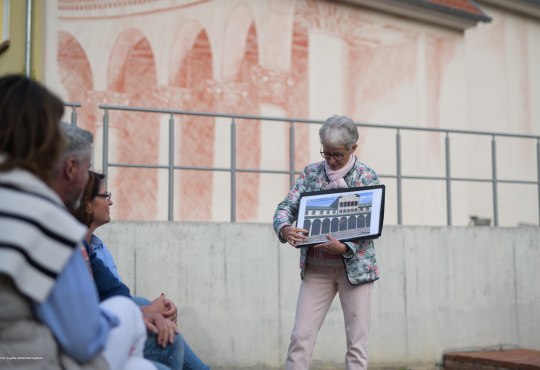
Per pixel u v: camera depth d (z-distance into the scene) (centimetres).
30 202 229
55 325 234
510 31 1235
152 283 636
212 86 935
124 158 877
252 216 955
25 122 237
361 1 1039
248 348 664
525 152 1240
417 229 754
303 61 998
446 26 1130
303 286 477
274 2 982
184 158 912
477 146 1174
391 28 1075
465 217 1128
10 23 964
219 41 942
